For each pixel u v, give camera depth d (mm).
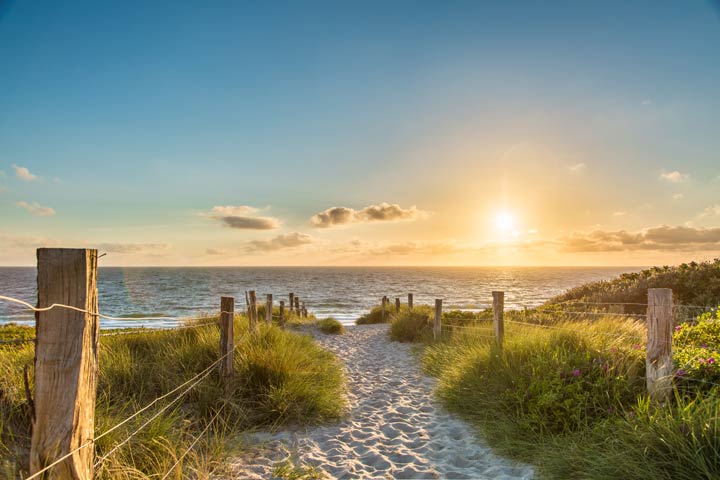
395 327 12945
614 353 4809
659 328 3859
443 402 5777
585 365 4668
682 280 11500
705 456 2875
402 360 9727
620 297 12125
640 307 10977
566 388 4348
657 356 3857
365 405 5996
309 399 5238
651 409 3717
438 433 4793
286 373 5398
